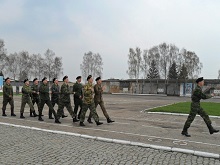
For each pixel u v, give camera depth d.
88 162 6.10
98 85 11.79
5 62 79.00
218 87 58.28
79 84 12.52
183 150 7.14
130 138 8.76
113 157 6.56
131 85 71.00
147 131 10.07
